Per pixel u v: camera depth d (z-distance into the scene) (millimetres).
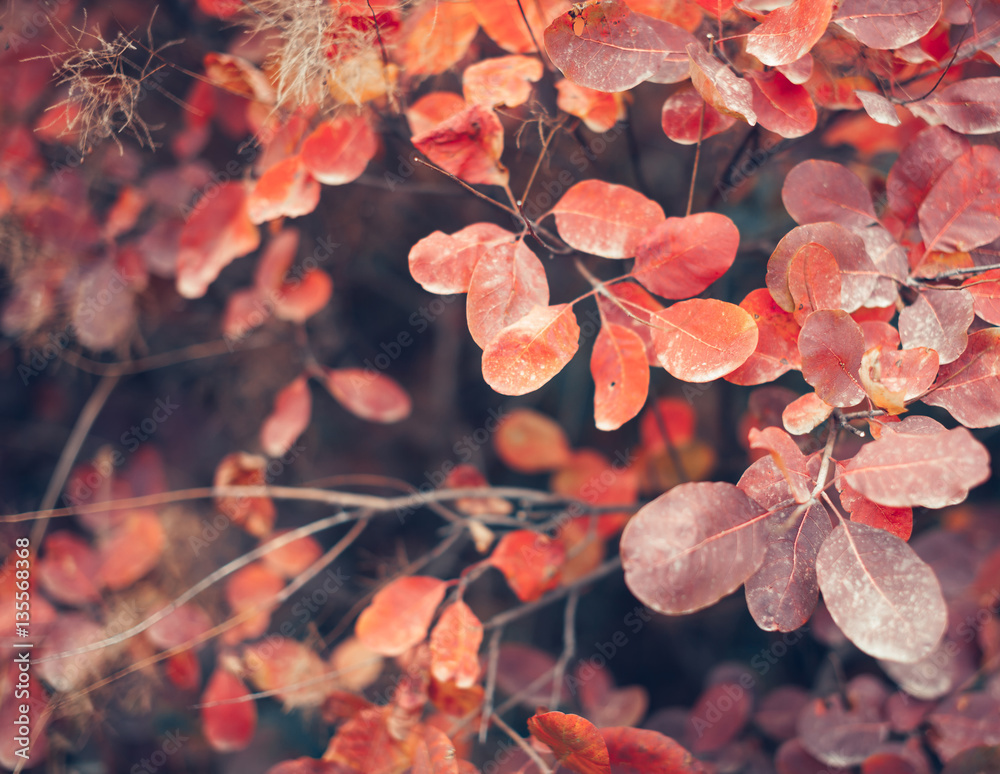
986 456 672
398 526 1285
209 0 816
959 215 734
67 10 902
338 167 783
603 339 735
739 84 712
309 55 770
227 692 897
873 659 930
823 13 705
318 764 796
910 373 703
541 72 766
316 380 1254
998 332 704
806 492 698
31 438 1284
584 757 731
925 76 764
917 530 929
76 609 966
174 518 1124
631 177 981
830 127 824
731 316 710
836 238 715
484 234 743
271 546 892
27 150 927
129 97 822
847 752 843
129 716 1060
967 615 845
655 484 1035
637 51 722
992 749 795
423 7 774
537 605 883
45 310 992
